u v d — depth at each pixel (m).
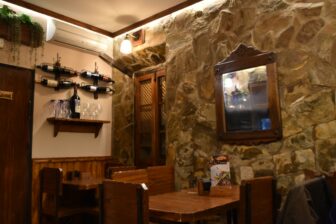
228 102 3.01
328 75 2.41
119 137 4.26
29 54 3.48
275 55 2.71
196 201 2.10
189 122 3.32
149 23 3.88
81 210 3.27
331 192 1.67
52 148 3.62
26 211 3.32
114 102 4.32
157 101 3.99
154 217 1.81
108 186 1.77
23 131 3.38
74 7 3.54
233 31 3.04
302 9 2.61
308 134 2.48
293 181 2.52
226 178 2.39
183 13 3.51
